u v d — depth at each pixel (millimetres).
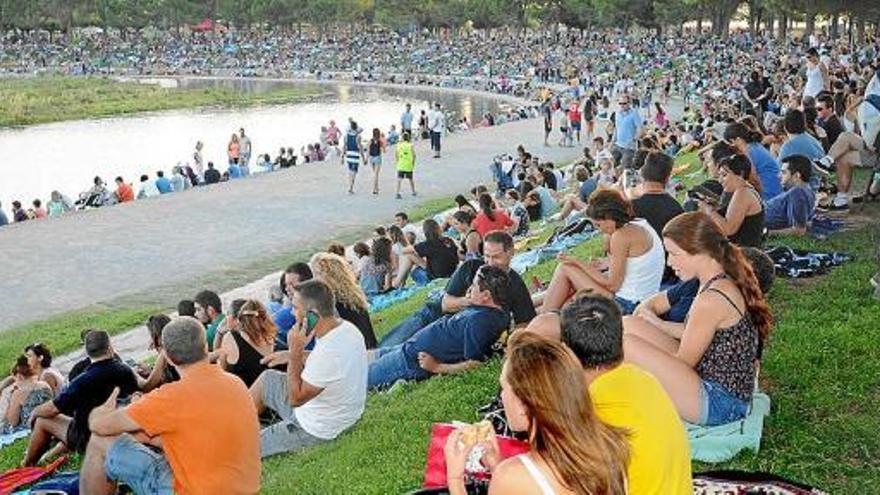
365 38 123500
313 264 11422
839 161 15156
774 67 58531
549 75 87062
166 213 29562
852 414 7809
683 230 6973
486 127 50281
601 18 108188
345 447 8688
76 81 97562
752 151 13562
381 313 15266
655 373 6906
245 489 6922
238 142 41750
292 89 92125
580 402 4340
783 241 12969
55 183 44594
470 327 9938
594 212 9367
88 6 131500
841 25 114188
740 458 7129
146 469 7527
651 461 4961
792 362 8820
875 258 11828
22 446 11352
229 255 24250
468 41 115375
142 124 66562
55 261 24031
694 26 130000
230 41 126688
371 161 31875
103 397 9781
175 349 6895
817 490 6391
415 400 9406
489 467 5250
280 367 10422
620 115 27516
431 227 17734
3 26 127125
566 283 9727
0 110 72188
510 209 22766
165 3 132500
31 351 12820
